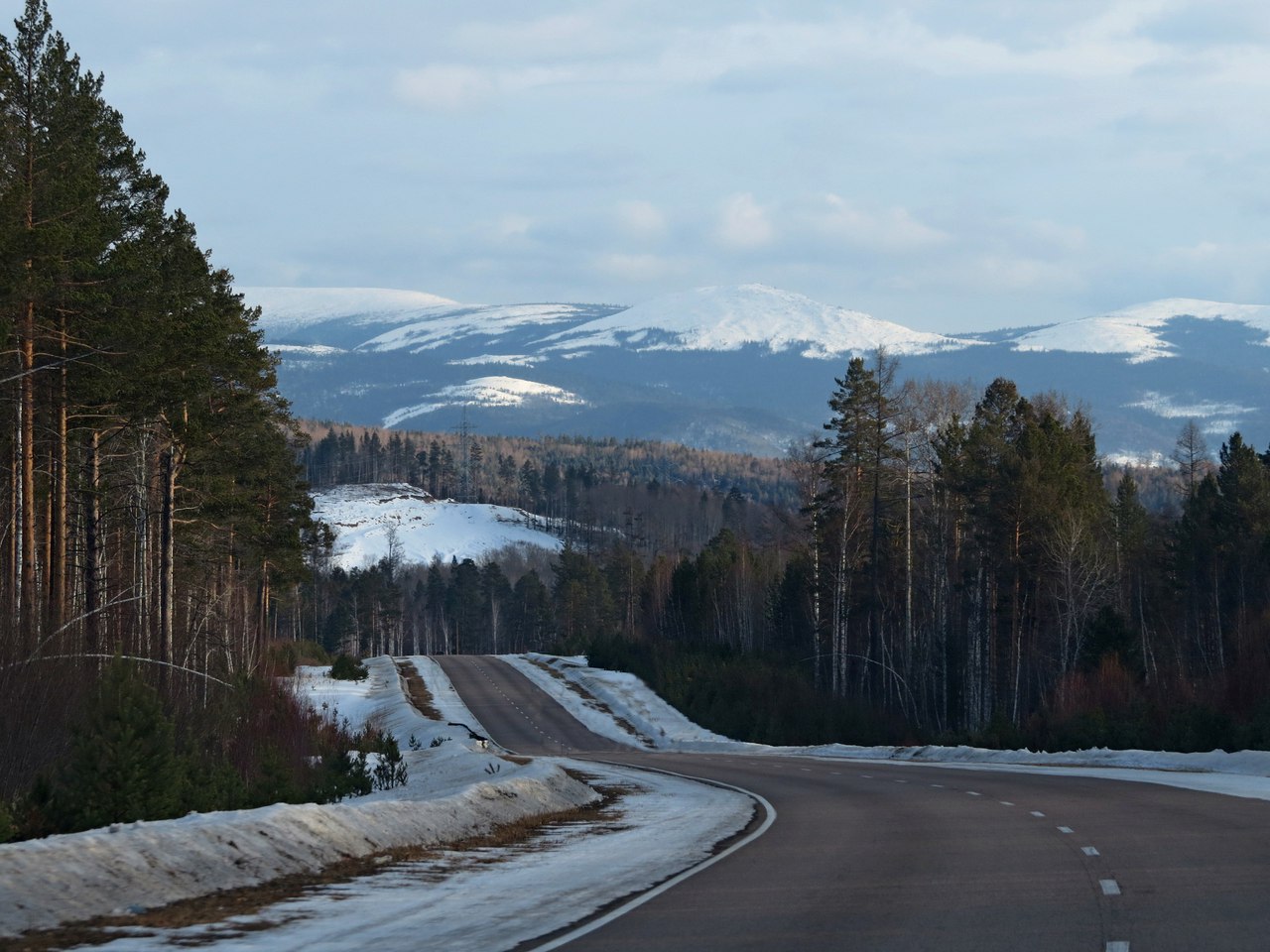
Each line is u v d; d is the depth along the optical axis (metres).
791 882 29.80
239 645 131.75
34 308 72.88
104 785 37.03
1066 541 139.12
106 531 98.56
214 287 111.25
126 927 23.59
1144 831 38.53
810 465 170.50
